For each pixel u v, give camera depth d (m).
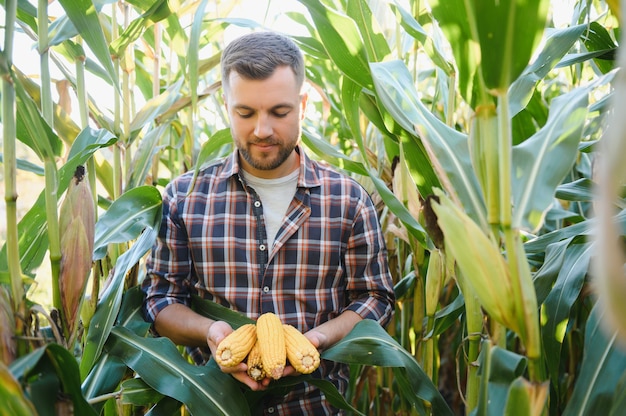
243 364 1.24
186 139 2.16
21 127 1.33
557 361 1.32
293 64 1.32
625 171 0.46
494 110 0.95
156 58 1.99
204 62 1.96
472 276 0.93
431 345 1.63
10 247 1.04
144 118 1.72
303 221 1.51
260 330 1.24
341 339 1.41
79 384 1.04
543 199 0.92
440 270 1.54
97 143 1.32
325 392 1.37
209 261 1.52
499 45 0.85
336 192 1.55
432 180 1.40
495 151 0.95
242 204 1.52
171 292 1.55
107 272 1.68
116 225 1.44
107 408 1.61
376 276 1.58
